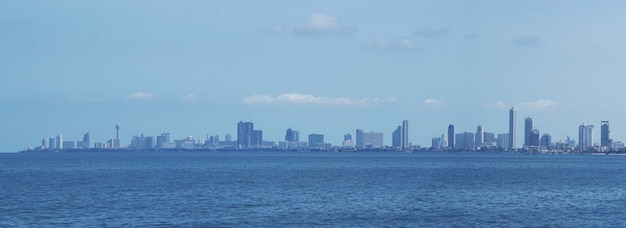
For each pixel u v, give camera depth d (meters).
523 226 173.12
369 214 192.88
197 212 196.50
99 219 181.62
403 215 191.12
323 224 174.00
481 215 192.12
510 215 192.50
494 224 175.88
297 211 199.25
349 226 170.88
